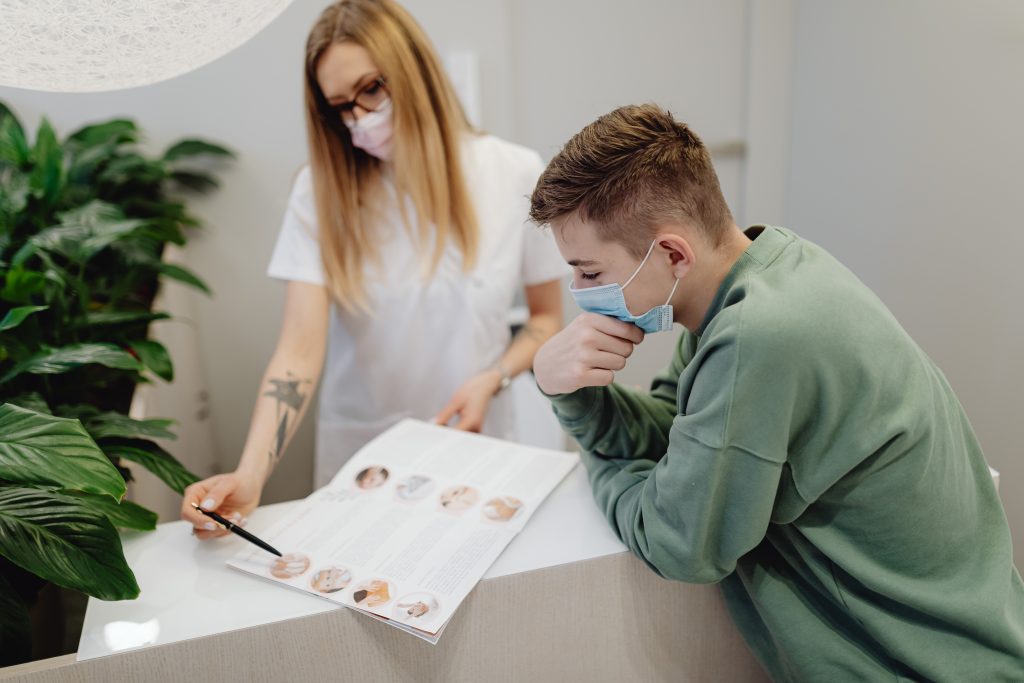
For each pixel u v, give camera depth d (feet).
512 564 2.50
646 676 2.76
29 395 3.01
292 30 5.97
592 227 2.28
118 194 5.66
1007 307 4.18
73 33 2.03
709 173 2.27
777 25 6.59
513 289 4.65
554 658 2.62
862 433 2.07
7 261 3.81
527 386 5.84
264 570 2.54
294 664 2.36
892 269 5.35
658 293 2.39
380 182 4.26
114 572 2.32
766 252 2.26
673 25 6.68
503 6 6.13
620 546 2.59
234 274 6.59
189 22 2.15
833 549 2.28
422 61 3.94
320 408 5.01
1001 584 2.29
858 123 5.67
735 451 2.09
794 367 2.00
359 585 2.43
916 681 2.28
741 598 2.64
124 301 4.65
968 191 4.46
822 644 2.37
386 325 4.51
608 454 2.88
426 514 2.81
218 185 6.25
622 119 2.31
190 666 2.29
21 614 2.43
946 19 4.56
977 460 2.47
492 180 4.47
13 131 4.80
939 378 2.45
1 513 2.39
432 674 2.50
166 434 3.19
